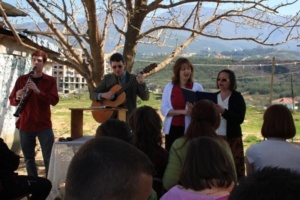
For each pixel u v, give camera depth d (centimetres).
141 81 570
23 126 601
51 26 739
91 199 120
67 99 2858
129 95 579
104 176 121
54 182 501
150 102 2559
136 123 372
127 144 132
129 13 751
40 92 580
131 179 123
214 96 520
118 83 589
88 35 733
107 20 796
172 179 354
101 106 561
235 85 540
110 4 774
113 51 941
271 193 121
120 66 582
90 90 797
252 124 1995
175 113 528
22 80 610
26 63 1086
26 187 404
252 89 4631
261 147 356
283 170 133
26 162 612
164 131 542
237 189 129
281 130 355
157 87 3294
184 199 264
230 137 523
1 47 951
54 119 1900
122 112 538
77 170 124
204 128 356
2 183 377
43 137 604
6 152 379
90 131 1575
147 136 370
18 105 571
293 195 120
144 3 796
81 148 132
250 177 130
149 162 130
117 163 123
